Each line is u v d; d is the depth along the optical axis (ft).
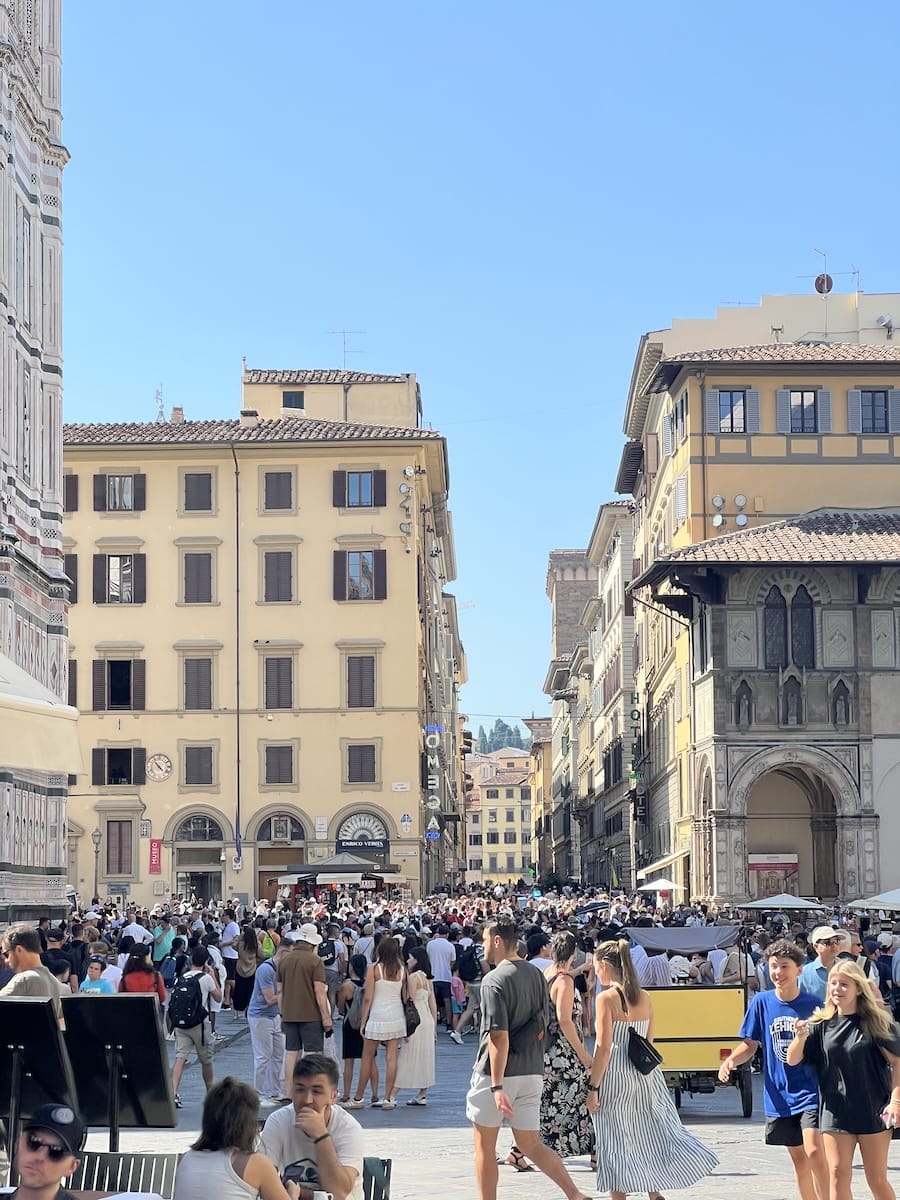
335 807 275.39
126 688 279.69
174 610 280.10
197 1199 35.04
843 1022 44.73
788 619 215.10
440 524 360.07
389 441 279.08
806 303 272.51
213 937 141.08
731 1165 65.26
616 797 366.22
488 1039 50.39
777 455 232.53
